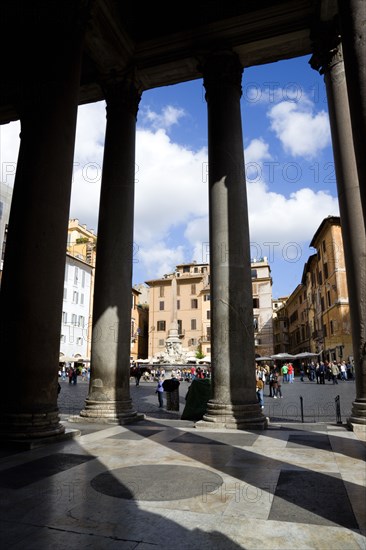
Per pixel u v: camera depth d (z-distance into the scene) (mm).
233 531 3117
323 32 10086
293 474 4730
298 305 74312
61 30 8070
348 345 40156
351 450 6129
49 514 3475
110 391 9625
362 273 8500
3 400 6480
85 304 53406
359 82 5074
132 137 11508
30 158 7305
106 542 2934
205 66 10875
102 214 10734
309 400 18078
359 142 4926
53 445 6469
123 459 5500
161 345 72812
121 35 10922
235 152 9984
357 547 2857
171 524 3254
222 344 9047
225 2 10398
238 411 8570
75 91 8062
